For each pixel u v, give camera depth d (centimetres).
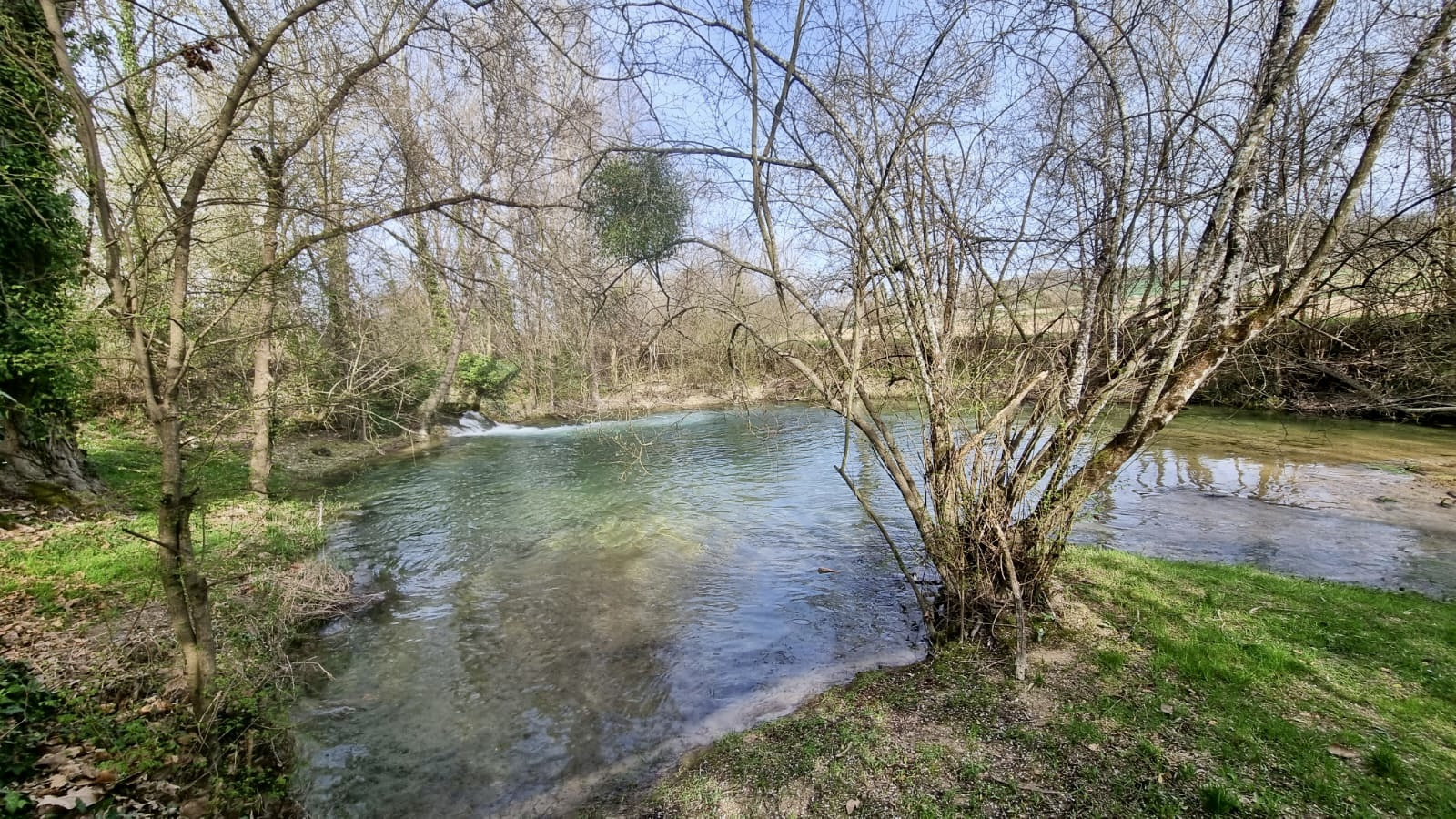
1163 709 357
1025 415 531
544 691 479
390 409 1786
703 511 982
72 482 829
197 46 376
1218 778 294
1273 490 952
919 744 350
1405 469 1025
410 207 482
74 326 708
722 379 765
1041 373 471
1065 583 555
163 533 383
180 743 388
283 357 791
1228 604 501
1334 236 397
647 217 561
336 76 516
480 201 555
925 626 552
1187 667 399
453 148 604
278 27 398
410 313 1430
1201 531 779
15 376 740
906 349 555
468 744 415
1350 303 672
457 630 592
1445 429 1269
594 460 1476
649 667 508
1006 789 304
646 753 393
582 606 636
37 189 640
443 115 575
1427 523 776
